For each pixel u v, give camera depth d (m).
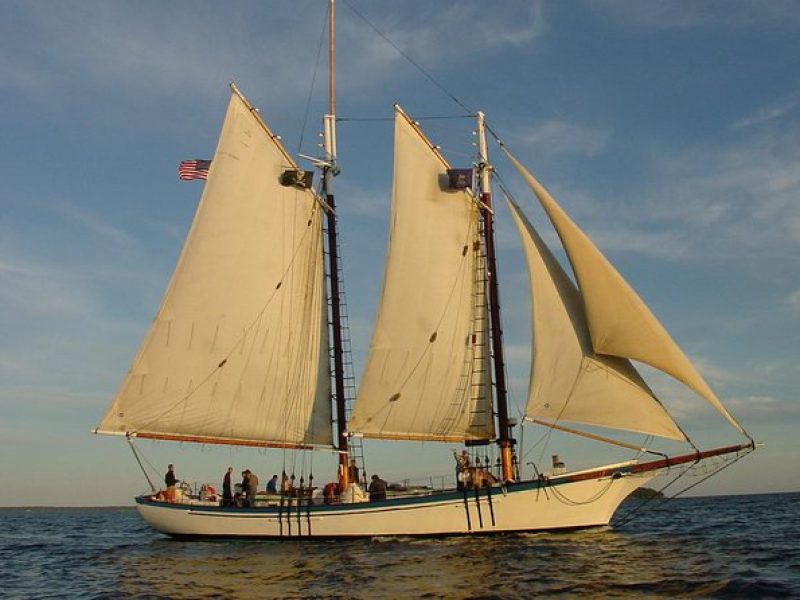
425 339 36.97
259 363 38.56
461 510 31.98
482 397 36.47
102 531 62.44
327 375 39.69
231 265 38.53
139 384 36.97
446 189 38.03
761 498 141.38
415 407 36.69
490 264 37.00
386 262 37.16
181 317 37.75
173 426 37.44
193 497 37.47
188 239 38.00
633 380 32.12
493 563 25.81
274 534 34.22
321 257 40.59
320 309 40.12
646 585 21.88
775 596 20.12
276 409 38.59
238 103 39.06
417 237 37.53
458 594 21.31
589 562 25.78
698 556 26.98
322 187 41.06
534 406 33.31
